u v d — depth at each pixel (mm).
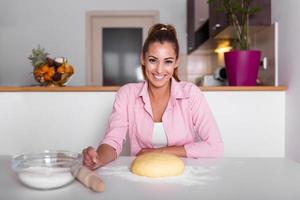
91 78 4219
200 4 3301
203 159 1083
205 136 1283
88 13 4141
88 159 906
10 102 1962
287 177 832
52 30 4125
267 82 2244
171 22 4195
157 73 1249
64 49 4133
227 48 3615
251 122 1940
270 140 1945
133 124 1368
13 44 4133
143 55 1310
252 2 2193
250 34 2545
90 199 661
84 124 1958
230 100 1934
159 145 1359
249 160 1057
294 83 1809
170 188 735
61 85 2031
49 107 1961
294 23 1812
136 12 4168
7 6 4117
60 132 1964
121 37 4246
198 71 4203
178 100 1347
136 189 728
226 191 711
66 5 4129
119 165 978
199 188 735
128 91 1370
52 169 721
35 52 2074
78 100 1954
